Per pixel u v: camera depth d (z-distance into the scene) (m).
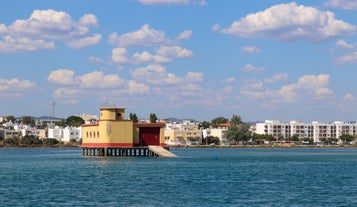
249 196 100.56
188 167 170.62
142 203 92.38
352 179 134.75
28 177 136.00
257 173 152.12
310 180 131.50
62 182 123.62
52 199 96.38
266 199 96.88
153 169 159.50
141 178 132.62
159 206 89.38
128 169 158.62
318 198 98.50
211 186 116.12
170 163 186.00
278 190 109.81
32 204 90.88
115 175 140.00
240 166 183.25
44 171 155.25
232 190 109.19
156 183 121.62
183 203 92.25
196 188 112.38
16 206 88.75
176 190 109.00
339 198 98.62
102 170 155.25
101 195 101.69
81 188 112.12
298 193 105.25
